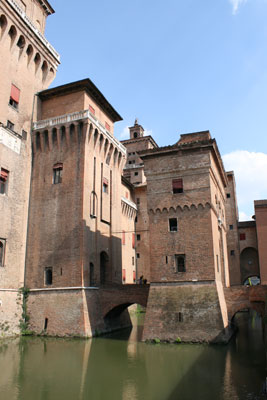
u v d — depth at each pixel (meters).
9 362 27.34
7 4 41.38
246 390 20.27
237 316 67.50
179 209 37.00
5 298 38.28
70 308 38.09
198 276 34.59
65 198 42.03
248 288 36.38
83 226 40.19
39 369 25.52
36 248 42.25
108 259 46.78
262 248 63.59
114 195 50.34
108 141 48.16
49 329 38.44
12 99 42.84
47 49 48.91
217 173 43.44
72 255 39.78
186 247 35.75
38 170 44.84
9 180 40.84
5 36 41.94
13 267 40.19
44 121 45.25
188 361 27.09
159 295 35.31
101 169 46.97
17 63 44.09
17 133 42.47
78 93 45.31
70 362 27.36
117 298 39.97
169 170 38.34
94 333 38.22
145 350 30.81
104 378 23.38
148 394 20.16
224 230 48.78
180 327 33.38
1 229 39.03
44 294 40.16
